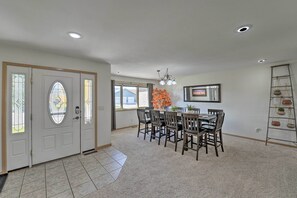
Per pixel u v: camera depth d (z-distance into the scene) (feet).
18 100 8.42
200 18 5.44
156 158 10.05
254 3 4.57
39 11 4.86
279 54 10.11
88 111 11.34
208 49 8.93
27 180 7.42
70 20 5.47
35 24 5.74
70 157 10.24
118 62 11.97
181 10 4.91
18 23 5.65
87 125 11.28
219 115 10.48
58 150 9.86
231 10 4.95
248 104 14.21
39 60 9.05
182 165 8.97
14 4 4.46
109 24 5.81
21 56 8.46
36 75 8.97
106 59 11.04
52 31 6.36
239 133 14.89
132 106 20.80
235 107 15.14
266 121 13.12
